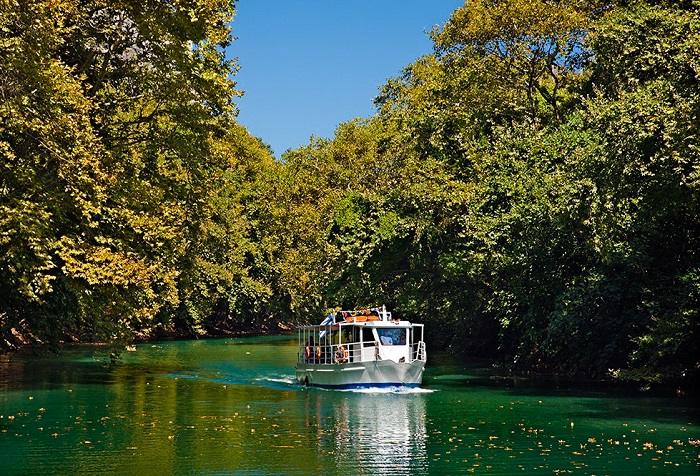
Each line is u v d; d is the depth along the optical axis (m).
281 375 42.56
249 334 96.00
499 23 44.38
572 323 35.06
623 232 34.25
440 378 39.22
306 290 87.69
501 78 47.44
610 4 44.53
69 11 26.09
